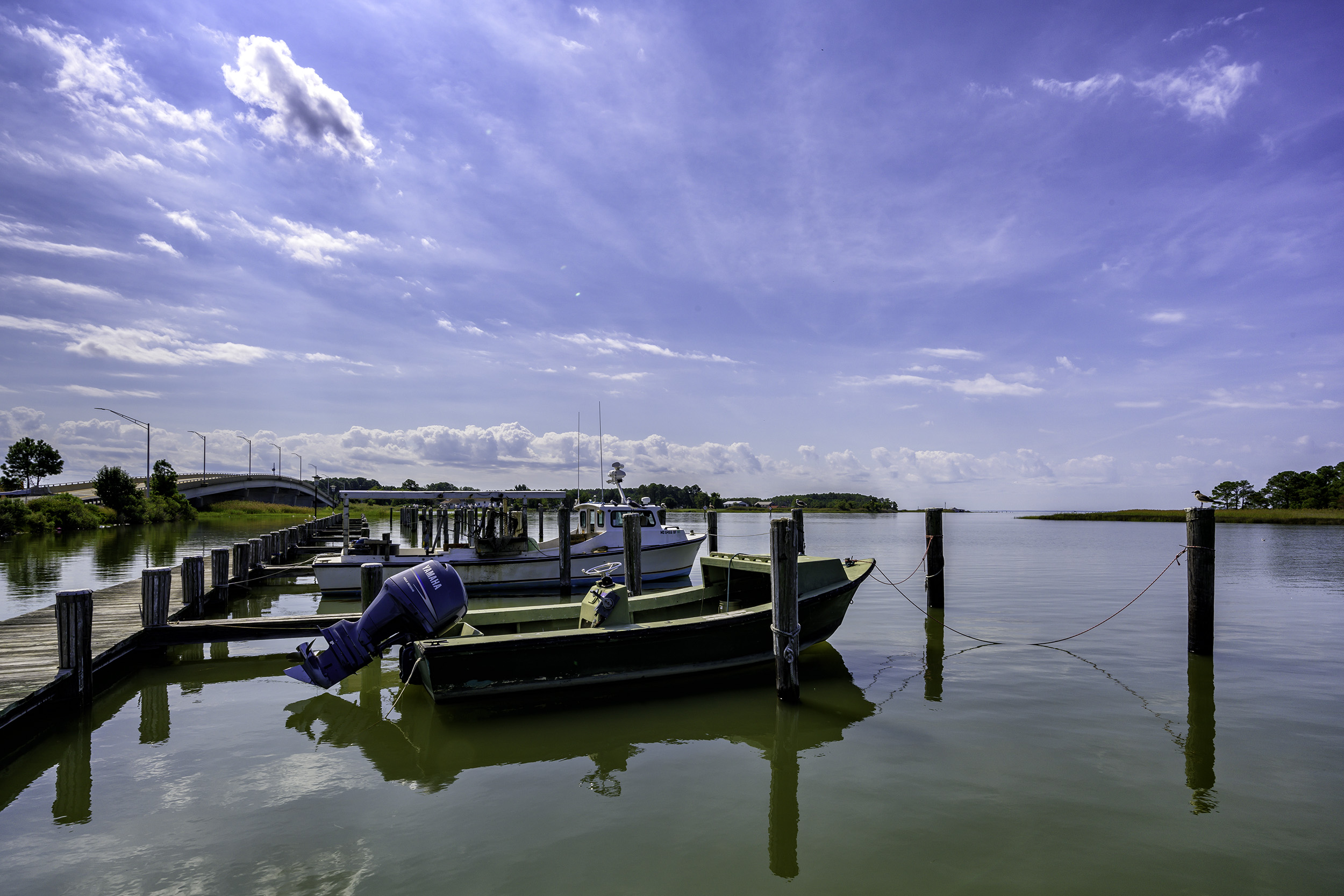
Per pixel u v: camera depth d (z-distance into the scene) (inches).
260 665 411.2
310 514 3041.3
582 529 810.8
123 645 386.0
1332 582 756.0
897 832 196.9
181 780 237.6
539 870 177.6
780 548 319.6
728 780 234.7
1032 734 277.6
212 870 179.2
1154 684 349.7
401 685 358.9
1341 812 210.1
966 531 2246.6
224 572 625.6
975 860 182.1
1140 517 3567.9
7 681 297.0
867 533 1972.2
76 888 170.9
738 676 362.9
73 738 281.3
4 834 198.8
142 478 2474.2
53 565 893.2
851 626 504.4
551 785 231.8
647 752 261.7
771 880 172.6
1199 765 245.8
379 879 174.1
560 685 326.0
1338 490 3075.8
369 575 520.1
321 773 243.6
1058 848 188.2
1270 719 294.5
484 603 647.8
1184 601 615.8
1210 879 173.2
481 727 292.2
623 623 358.3
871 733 281.0
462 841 193.0
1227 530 2082.9
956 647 437.7
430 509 709.3
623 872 176.4
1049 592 677.9
